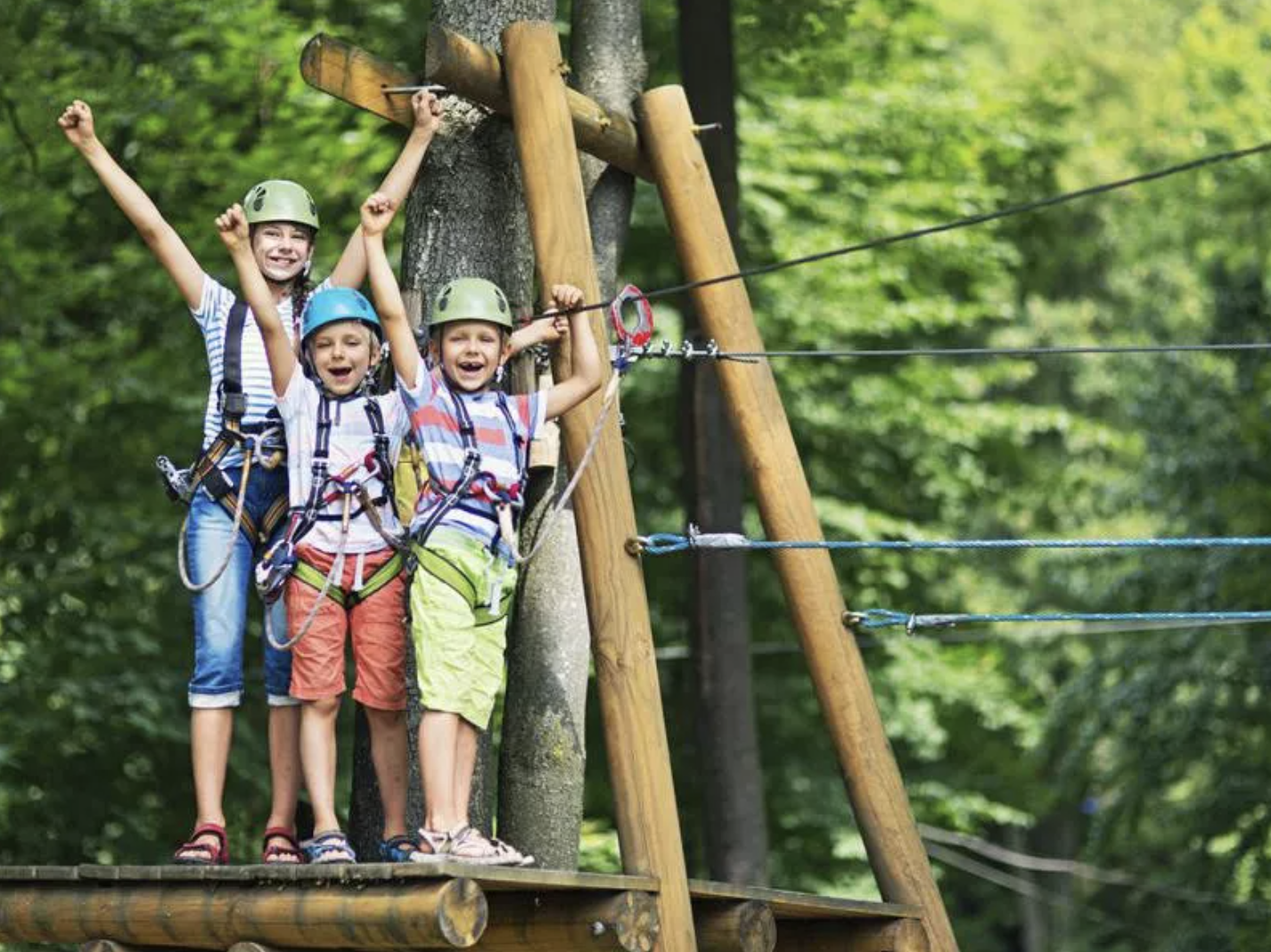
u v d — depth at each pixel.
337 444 10.64
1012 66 35.84
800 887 26.92
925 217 25.78
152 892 10.22
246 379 11.05
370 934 9.48
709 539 11.64
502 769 13.20
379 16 22.25
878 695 27.58
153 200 21.80
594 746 24.72
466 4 13.02
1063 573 33.59
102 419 22.33
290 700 11.05
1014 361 30.45
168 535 21.98
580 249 11.94
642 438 25.11
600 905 10.34
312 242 11.37
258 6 21.08
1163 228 34.47
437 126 11.80
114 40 21.42
